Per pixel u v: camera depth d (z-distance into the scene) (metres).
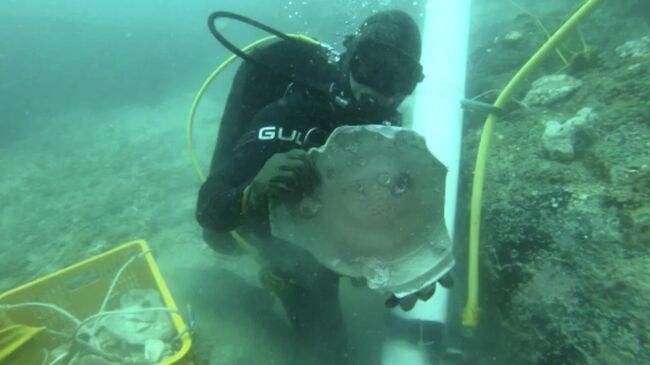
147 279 2.03
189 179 3.99
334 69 1.46
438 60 2.70
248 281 2.61
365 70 1.25
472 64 3.85
